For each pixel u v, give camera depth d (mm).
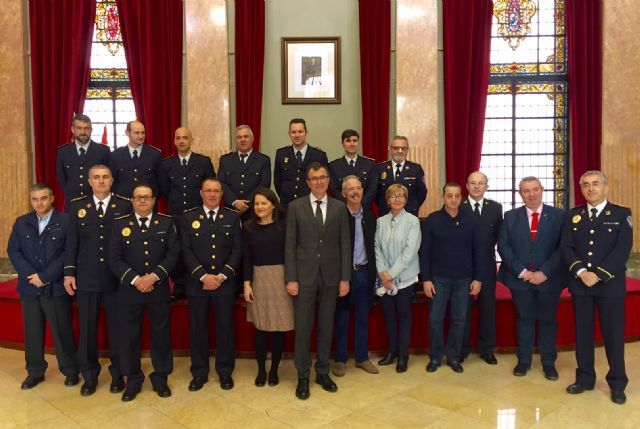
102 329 4039
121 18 5699
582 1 5613
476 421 2896
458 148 5676
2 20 5777
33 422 2928
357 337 3721
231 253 3412
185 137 4191
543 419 2918
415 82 5660
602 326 3219
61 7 5727
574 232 3287
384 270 3641
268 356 4020
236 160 4270
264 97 5820
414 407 3086
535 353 4078
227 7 5727
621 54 5609
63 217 3502
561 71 6059
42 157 5770
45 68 5719
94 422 2920
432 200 5691
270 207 3336
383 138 5648
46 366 3527
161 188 4316
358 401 3182
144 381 3527
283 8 5785
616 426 2830
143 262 3221
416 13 5637
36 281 3316
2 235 5816
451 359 3732
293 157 4320
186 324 4027
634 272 5434
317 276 3297
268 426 2852
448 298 3715
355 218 3629
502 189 6195
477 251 3650
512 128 6141
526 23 6062
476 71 5676
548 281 3508
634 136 5641
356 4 5742
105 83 6156
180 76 5703
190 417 2969
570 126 5906
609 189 5672
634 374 3598
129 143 4219
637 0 5586
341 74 5789
